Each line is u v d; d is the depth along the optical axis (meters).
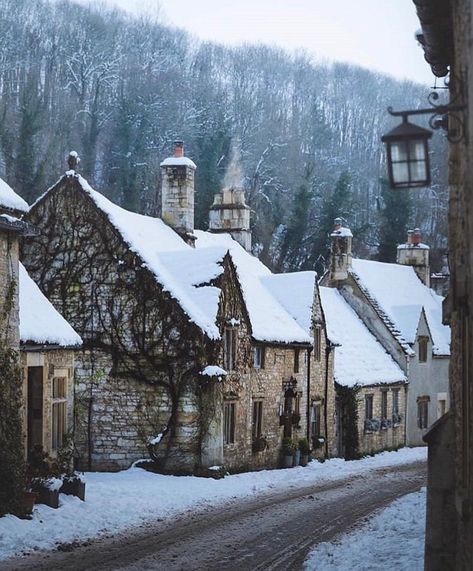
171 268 31.12
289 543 17.95
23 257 30.47
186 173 35.28
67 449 23.23
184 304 29.20
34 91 58.16
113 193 57.19
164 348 29.22
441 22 11.73
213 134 60.69
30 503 19.19
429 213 70.31
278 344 34.16
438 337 52.12
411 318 48.69
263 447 32.78
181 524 20.25
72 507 20.77
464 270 10.35
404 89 79.12
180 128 62.41
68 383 23.52
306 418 37.09
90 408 29.67
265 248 60.94
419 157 8.26
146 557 16.33
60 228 30.23
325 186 68.94
